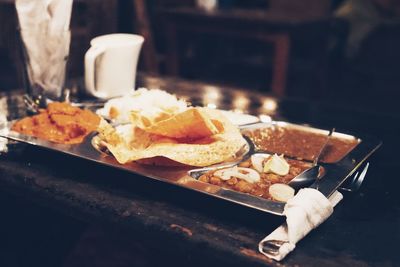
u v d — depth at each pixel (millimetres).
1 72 2283
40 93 871
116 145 692
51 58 864
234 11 2428
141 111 714
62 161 720
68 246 896
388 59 2598
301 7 2697
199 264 565
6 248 802
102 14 1381
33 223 817
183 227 580
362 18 2598
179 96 1000
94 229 1390
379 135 843
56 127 755
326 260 535
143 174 636
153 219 593
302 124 816
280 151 729
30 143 714
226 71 2928
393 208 630
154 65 1737
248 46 3059
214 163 665
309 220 563
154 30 2789
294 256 539
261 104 968
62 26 862
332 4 3084
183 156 648
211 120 681
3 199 764
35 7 845
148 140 698
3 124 793
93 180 672
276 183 626
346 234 577
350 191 662
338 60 2730
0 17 2025
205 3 2559
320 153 685
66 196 640
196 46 2938
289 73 2572
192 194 641
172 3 2840
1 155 732
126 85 935
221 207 615
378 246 558
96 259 1249
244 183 619
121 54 909
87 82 904
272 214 579
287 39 2061
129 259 1251
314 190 583
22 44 857
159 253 1229
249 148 726
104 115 843
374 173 716
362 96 2641
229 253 547
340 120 901
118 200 628
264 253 538
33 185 663
